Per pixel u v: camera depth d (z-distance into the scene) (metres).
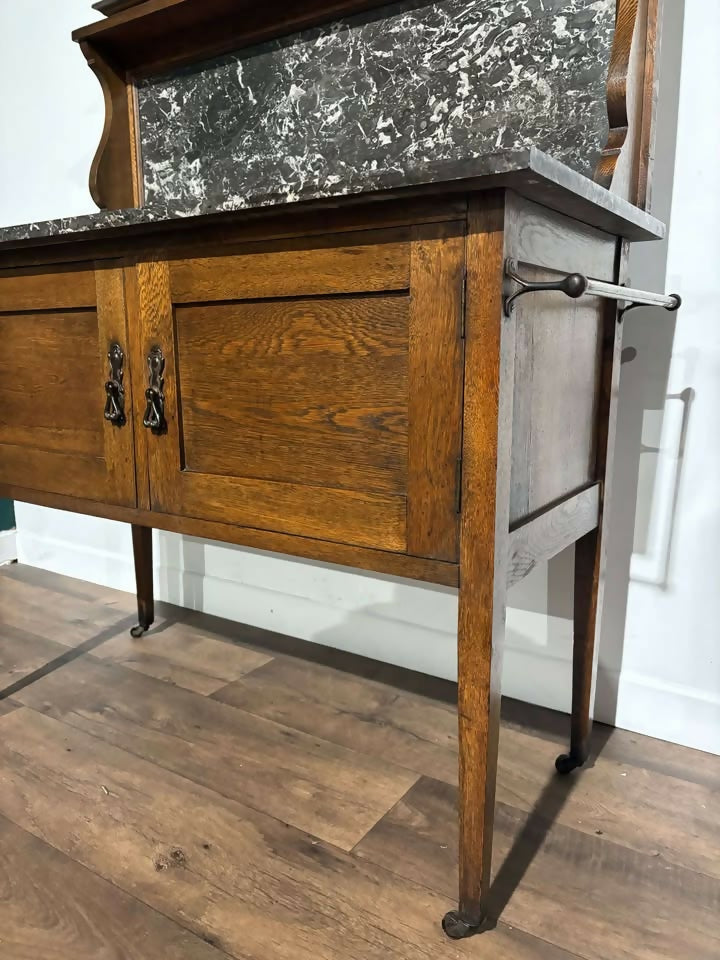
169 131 1.38
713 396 1.07
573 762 1.08
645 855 0.91
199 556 1.71
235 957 0.75
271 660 1.47
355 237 0.73
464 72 1.07
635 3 0.88
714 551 1.10
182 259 0.86
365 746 1.15
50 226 0.92
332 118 1.20
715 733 1.13
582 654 1.06
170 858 0.89
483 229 0.65
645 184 0.97
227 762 1.11
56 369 1.04
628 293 0.85
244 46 1.26
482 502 0.70
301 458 0.82
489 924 0.80
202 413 0.89
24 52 1.79
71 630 1.62
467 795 0.76
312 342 0.79
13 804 1.00
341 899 0.83
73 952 0.75
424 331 0.70
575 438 0.94
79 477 1.05
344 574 1.49
